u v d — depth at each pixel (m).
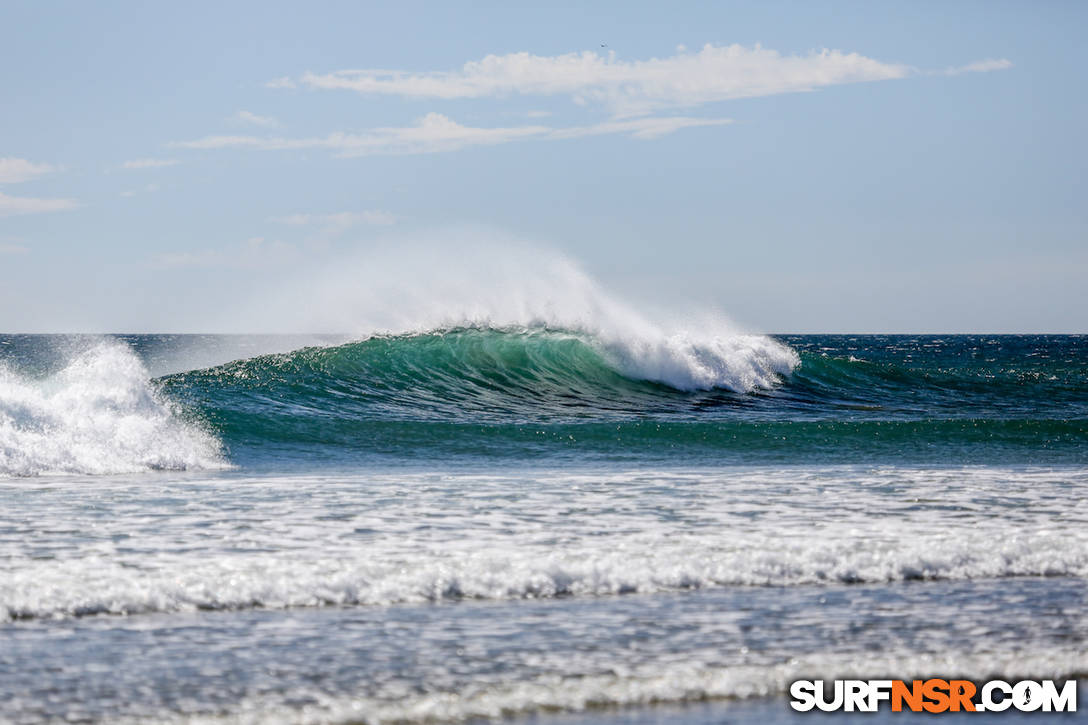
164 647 24.83
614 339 105.88
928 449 67.50
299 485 50.06
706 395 103.00
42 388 65.44
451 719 21.09
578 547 35.22
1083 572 33.00
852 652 25.33
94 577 30.05
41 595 28.03
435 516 41.44
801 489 49.31
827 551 34.03
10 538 36.31
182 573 30.75
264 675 23.12
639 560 32.81
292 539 36.53
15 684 22.28
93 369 65.94
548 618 27.55
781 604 29.20
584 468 58.62
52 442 56.78
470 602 28.92
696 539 36.72
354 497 46.22
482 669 23.70
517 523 39.94
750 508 43.78
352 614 27.62
